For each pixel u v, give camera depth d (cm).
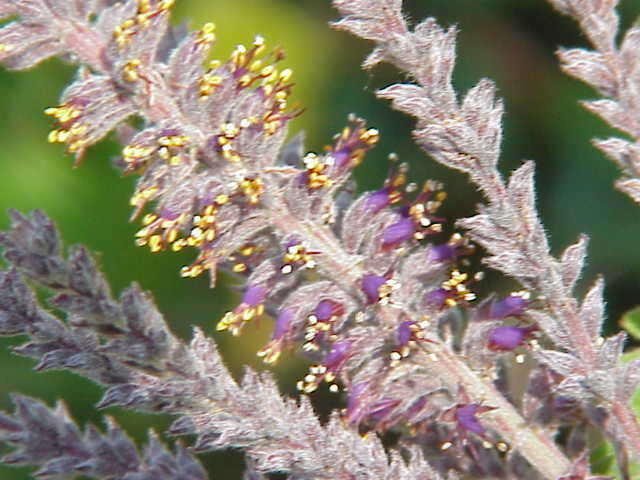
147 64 18
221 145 18
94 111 18
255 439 18
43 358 18
